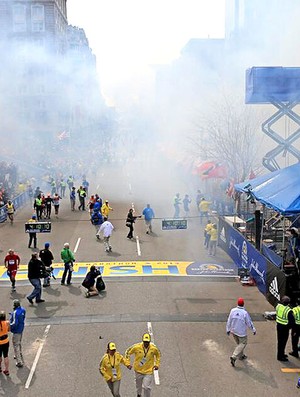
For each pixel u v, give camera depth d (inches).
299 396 386.0
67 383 406.9
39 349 466.9
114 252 813.9
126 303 582.2
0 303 590.6
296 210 562.3
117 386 360.5
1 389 398.3
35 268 581.9
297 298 521.7
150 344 363.9
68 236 925.8
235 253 746.8
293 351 446.9
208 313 550.3
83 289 634.2
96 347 469.7
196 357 448.1
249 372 421.7
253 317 538.3
